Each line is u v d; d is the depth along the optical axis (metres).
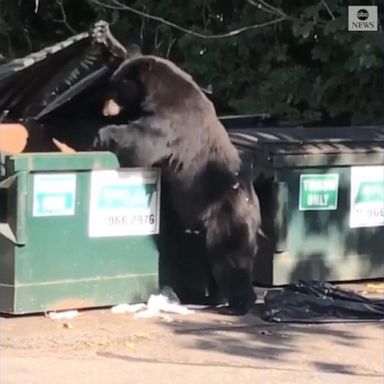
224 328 18.34
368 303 19.50
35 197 18.11
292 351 16.97
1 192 18.20
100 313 18.89
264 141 21.05
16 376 15.14
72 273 18.64
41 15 36.03
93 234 18.77
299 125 28.38
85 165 18.50
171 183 19.38
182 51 32.38
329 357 16.66
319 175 21.38
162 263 19.59
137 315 18.86
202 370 15.70
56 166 18.20
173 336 17.69
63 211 18.41
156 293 19.59
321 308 19.16
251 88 31.38
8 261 18.19
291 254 21.23
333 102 30.45
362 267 22.06
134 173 19.09
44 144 20.34
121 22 33.38
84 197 18.61
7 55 35.44
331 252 21.67
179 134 19.27
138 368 15.74
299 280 21.02
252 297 19.66
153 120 19.23
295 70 30.66
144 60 19.50
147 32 33.28
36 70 20.66
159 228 19.52
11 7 35.56
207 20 32.72
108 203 18.86
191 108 19.45
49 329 17.77
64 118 20.53
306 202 21.27
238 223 19.34
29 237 18.14
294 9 30.92
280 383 15.12
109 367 15.76
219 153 19.52
